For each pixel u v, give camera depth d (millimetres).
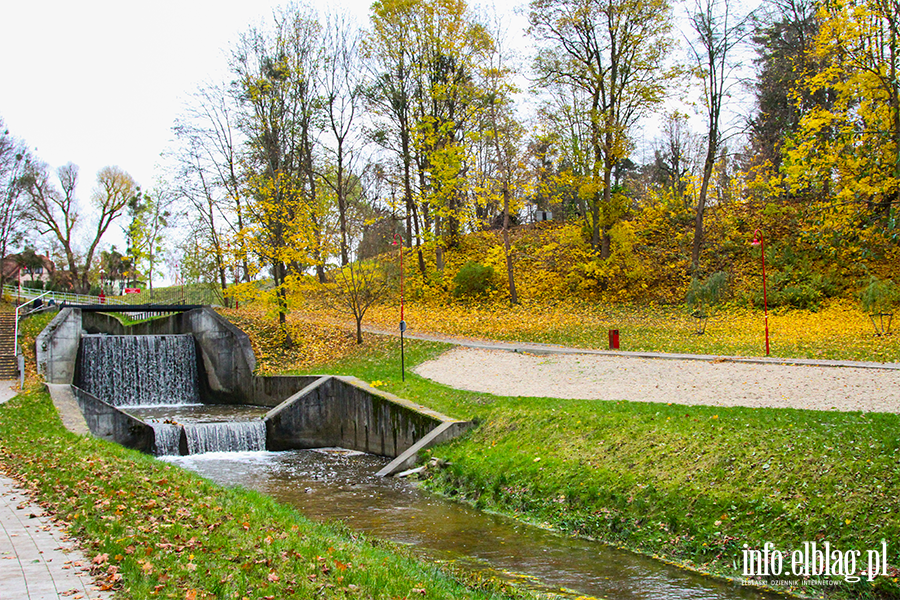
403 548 11852
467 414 20766
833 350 23125
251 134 38188
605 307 36062
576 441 16375
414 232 47000
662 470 13688
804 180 33094
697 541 11453
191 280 51406
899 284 29844
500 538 12625
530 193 39438
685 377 21266
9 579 6598
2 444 16047
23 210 57062
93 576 6773
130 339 33938
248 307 43656
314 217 35688
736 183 45875
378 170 40875
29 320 38594
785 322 29469
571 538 12602
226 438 23969
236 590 6617
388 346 31938
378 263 38812
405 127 42812
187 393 35094
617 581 10250
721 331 29141
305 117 39500
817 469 12047
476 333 33625
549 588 9891
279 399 29719
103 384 33031
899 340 23594
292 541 8727
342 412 25000
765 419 14914
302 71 38125
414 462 19234
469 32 40219
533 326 33562
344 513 14711
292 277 33594
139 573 6809
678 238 41062
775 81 38938
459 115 43656
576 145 37125
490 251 42531
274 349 34094
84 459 13922
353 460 22078
